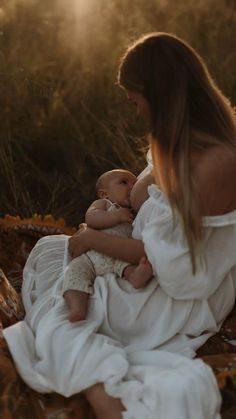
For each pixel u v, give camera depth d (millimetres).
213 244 2779
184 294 2771
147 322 2812
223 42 5578
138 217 2883
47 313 2795
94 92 5168
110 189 3104
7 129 4879
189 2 5836
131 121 5031
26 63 5191
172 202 2639
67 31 5434
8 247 3570
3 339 2727
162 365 2654
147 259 2775
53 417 2553
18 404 2549
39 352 2670
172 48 2666
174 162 2617
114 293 2812
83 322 2732
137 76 2689
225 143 2641
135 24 5590
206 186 2617
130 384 2512
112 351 2600
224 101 2729
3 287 3012
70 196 4762
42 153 4969
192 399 2457
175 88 2637
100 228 2996
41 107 5043
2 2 5484
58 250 3186
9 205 4547
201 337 2854
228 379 2641
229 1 5930
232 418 2572
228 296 2928
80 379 2555
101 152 4945
